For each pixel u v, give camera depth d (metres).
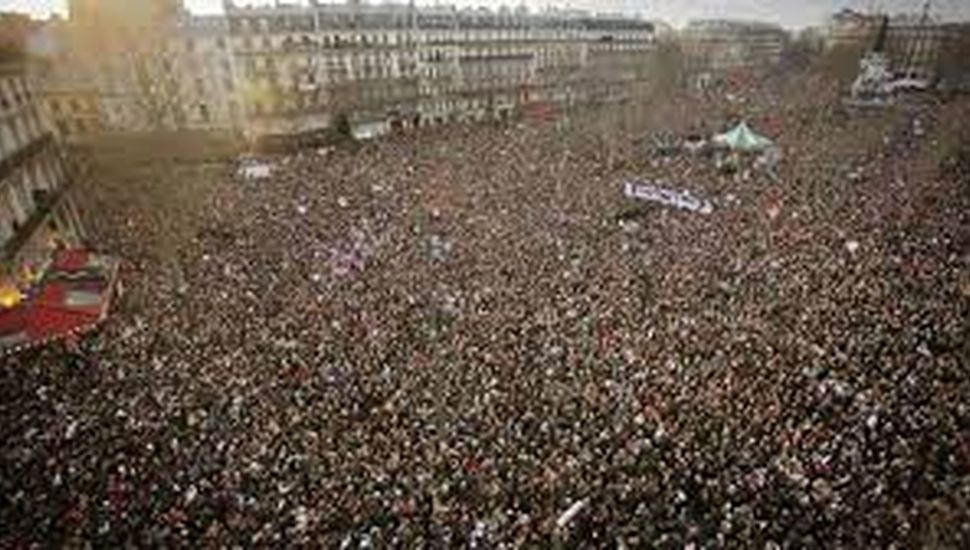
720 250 37.62
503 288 33.22
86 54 70.94
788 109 95.69
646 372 24.75
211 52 75.75
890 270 33.62
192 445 21.03
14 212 35.00
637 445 20.72
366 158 63.81
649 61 137.00
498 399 23.42
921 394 22.92
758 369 24.70
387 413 22.73
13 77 39.41
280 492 18.98
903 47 151.00
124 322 29.41
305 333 28.64
